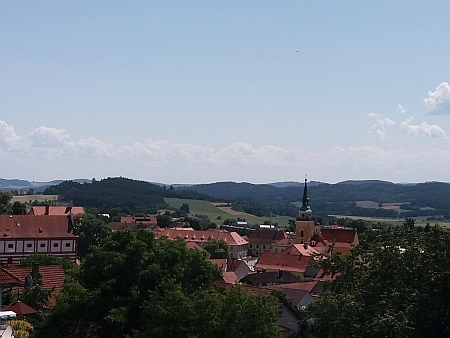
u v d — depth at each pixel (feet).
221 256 592.19
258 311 127.65
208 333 124.67
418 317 138.62
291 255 515.91
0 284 135.85
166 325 126.41
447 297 141.49
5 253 437.17
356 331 141.90
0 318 110.32
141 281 149.48
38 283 199.72
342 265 166.30
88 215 586.86
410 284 151.53
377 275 155.53
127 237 164.04
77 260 463.42
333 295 151.02
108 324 146.92
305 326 216.13
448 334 139.13
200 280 160.35
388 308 142.20
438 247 152.25
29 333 138.72
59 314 150.82
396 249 156.66
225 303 128.47
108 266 154.71
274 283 420.77
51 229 454.81
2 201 570.46
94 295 149.59
